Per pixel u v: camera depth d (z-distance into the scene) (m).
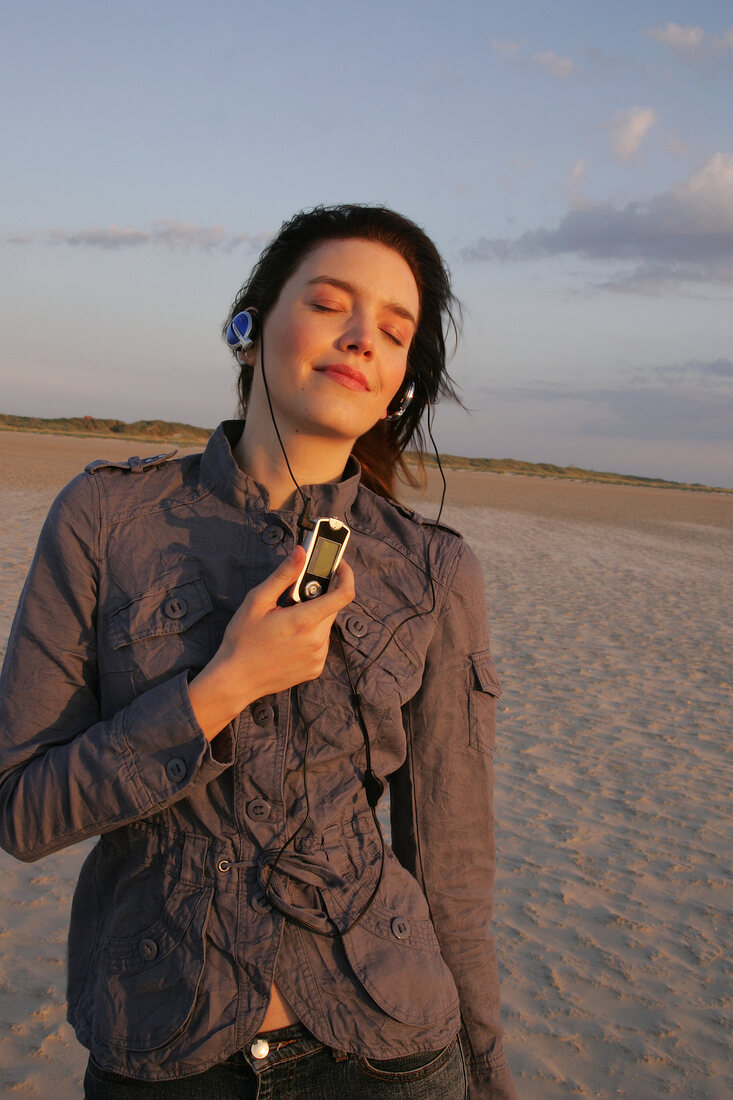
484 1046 1.37
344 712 1.24
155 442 97.94
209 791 1.17
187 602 1.21
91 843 4.18
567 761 5.67
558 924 3.73
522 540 20.47
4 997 2.94
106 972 1.16
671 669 8.52
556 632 9.77
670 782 5.45
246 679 1.11
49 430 102.62
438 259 1.43
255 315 1.36
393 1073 1.15
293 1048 1.12
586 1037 3.02
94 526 1.24
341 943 1.15
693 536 28.17
